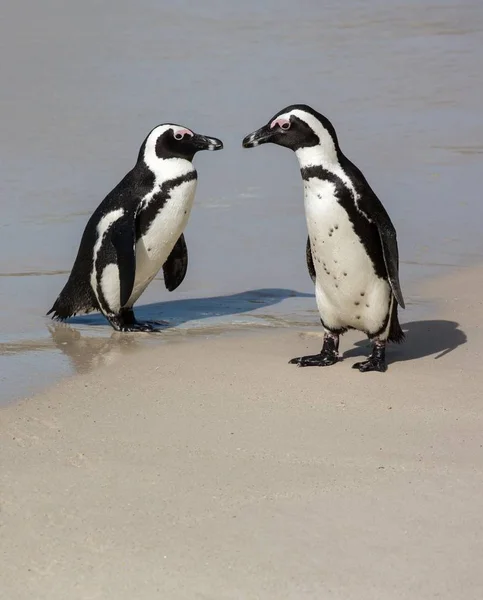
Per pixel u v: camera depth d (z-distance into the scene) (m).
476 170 22.81
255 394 12.53
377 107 27.52
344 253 12.84
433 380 12.98
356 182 12.66
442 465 10.38
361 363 13.48
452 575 8.41
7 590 8.25
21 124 25.67
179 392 12.60
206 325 15.43
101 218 14.96
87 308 15.53
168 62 31.39
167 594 8.18
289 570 8.48
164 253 15.22
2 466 10.36
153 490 9.87
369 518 9.29
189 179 14.92
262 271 17.94
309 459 10.57
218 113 26.39
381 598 8.13
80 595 8.18
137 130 25.17
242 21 36.59
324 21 36.94
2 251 18.38
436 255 18.31
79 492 9.81
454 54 32.94
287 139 12.71
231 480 10.07
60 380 13.05
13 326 15.34
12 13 36.97
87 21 36.12
